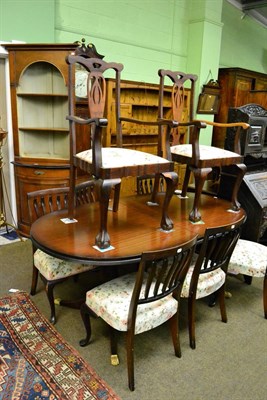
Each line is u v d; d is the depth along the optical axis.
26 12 3.19
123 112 4.05
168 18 4.78
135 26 4.39
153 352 1.91
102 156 1.78
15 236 3.49
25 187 3.36
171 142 2.51
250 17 6.32
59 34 3.62
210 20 4.99
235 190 2.49
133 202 2.62
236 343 2.02
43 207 2.36
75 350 1.88
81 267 2.13
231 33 6.02
